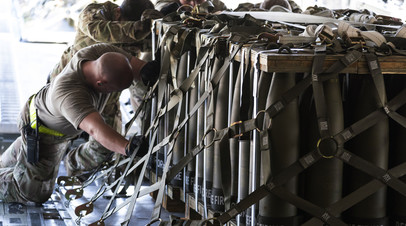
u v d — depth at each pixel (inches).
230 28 144.0
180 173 163.8
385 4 344.2
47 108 182.9
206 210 138.9
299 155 110.4
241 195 122.9
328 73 107.0
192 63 159.6
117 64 164.6
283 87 108.9
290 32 149.5
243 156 122.0
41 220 180.4
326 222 109.9
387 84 116.3
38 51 432.1
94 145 212.5
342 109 108.9
